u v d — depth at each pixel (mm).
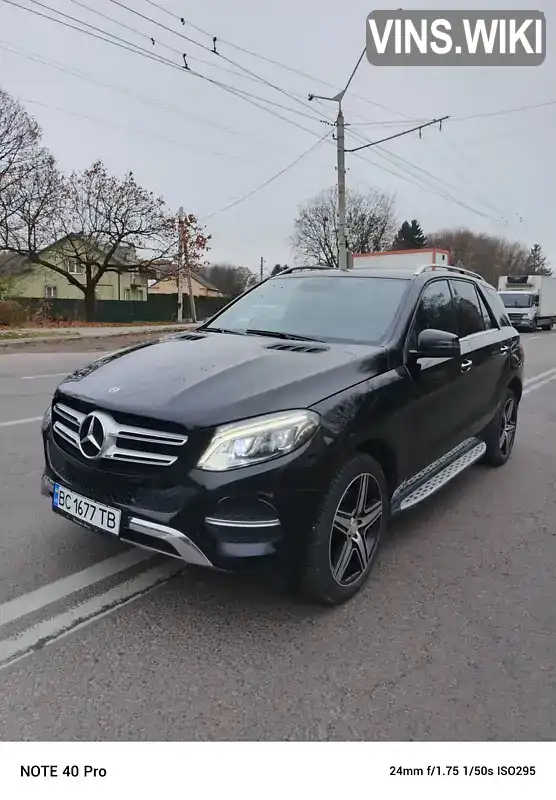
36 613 3020
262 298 4555
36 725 2293
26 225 30984
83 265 35469
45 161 30531
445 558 3777
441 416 4102
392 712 2400
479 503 4797
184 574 3443
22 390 9703
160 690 2488
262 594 3250
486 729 2332
